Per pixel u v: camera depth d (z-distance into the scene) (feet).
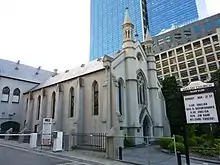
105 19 428.97
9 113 143.84
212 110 31.17
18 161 50.75
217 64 233.35
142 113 97.40
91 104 94.94
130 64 99.19
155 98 108.78
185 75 259.80
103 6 442.91
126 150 73.15
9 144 90.68
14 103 148.77
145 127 100.22
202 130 98.32
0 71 148.56
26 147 79.66
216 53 236.84
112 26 409.08
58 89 111.14
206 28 287.07
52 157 58.34
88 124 93.20
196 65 252.01
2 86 144.97
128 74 97.76
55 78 140.15
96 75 96.99
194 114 32.86
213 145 66.13
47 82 143.23
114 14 413.39
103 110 85.20
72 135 76.74
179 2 371.15
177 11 369.09
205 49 247.70
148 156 60.23
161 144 74.23
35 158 55.88
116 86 87.10
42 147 77.87
